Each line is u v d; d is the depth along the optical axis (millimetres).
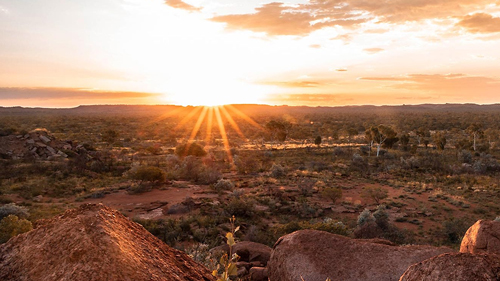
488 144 74500
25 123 132250
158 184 37062
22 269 1771
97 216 2092
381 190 35938
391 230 23203
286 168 50781
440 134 73875
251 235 19578
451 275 2342
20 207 23781
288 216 27922
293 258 6441
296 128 117500
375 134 66562
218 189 35562
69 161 47312
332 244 6508
